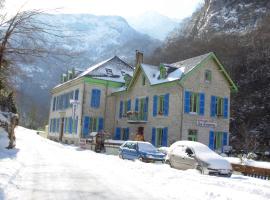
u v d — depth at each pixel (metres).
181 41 81.44
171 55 76.44
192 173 15.80
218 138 33.06
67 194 9.69
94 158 22.83
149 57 82.88
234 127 50.00
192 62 33.56
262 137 46.22
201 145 18.53
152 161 21.28
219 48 66.88
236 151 36.16
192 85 31.75
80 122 41.06
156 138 33.56
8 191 9.41
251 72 56.53
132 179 13.27
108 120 42.47
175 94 31.95
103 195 9.78
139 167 17.19
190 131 31.22
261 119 49.31
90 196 9.55
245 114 51.34
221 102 33.81
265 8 78.12
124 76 42.41
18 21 12.63
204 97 32.38
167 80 32.59
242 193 10.82
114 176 13.96
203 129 31.89
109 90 43.00
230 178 15.68
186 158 17.88
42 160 18.98
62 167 16.31
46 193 9.66
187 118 31.00
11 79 16.36
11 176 11.65
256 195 10.68
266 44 59.38
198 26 92.62
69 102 45.69
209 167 16.53
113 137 42.00
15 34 12.84
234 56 62.16
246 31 73.88
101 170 15.88
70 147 36.62
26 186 10.58
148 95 35.81
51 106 53.97
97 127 41.84
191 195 10.20
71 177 13.13
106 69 44.12
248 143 38.88
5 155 18.89
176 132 31.08
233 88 34.47
